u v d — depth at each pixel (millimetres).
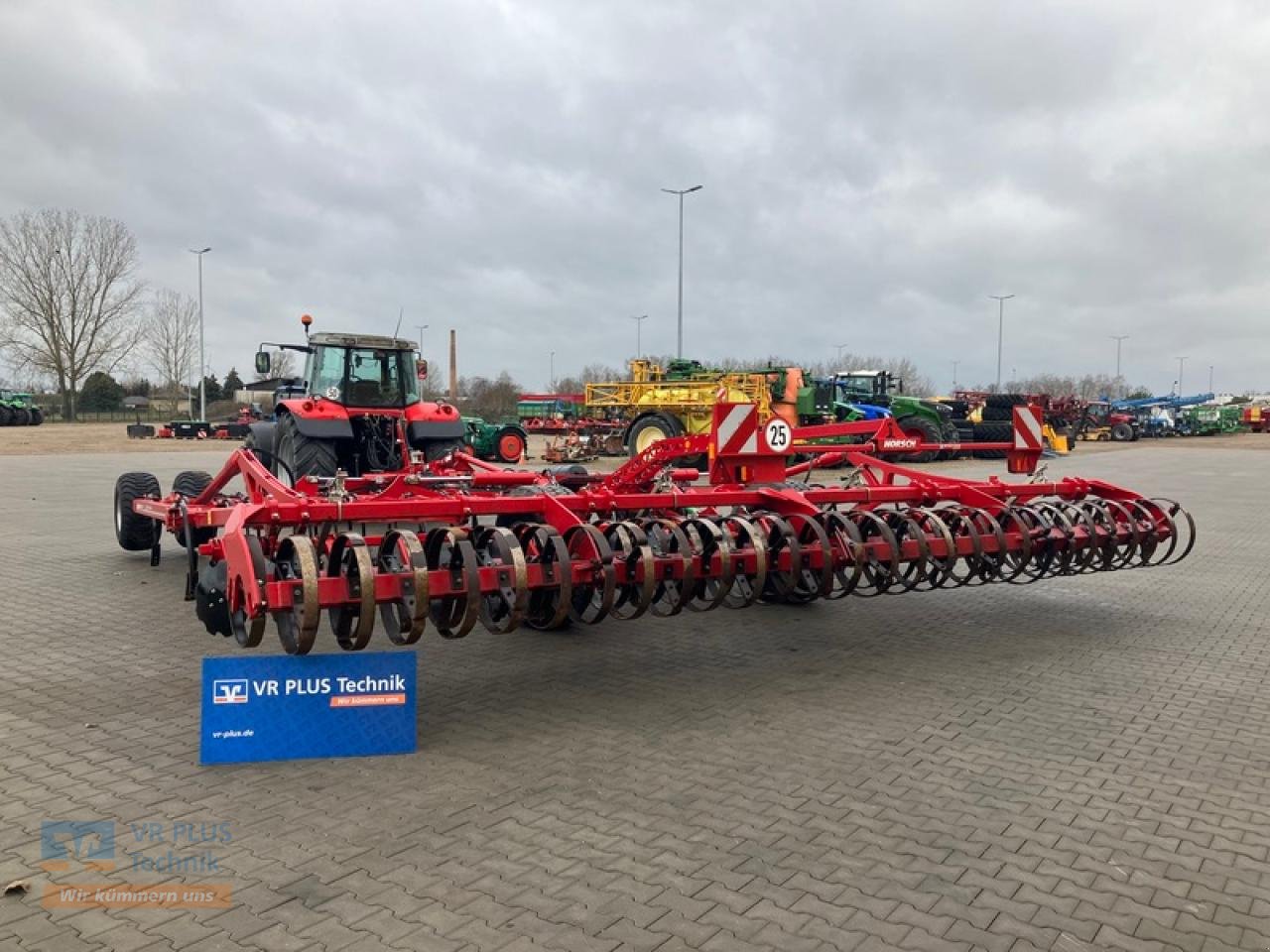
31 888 3289
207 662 4375
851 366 85125
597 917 3115
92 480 20156
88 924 3059
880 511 6293
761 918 3123
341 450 11570
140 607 7598
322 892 3264
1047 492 7488
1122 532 6883
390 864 3471
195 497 8148
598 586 5191
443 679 5785
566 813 3910
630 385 27906
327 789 4129
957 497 6922
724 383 25203
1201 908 3230
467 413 61031
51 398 77375
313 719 4492
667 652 6465
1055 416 38438
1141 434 52062
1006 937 3033
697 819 3865
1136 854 3613
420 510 5297
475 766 4414
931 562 6172
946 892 3305
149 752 4535
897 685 5727
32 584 8547
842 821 3859
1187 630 7250
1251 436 56438
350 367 11523
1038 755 4609
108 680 5645
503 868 3447
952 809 3984
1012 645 6738
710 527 5355
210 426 43281
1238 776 4371
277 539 6328
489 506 5508
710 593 6391
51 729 4828
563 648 6535
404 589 4484
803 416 27078
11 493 17281
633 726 4969
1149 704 5414
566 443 30000
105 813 3871
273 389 17016
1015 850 3629
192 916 3104
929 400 33344
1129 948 2988
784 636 6930
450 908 3164
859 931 3055
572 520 5352
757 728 4949
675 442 7785
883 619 7527
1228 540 12461
